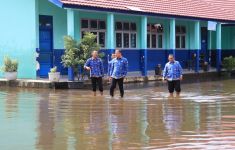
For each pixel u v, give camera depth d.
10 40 27.02
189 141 11.23
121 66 20.33
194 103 18.20
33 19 26.16
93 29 28.59
